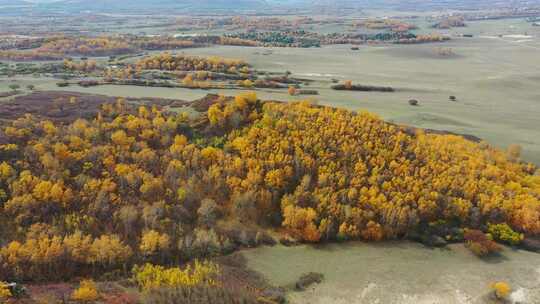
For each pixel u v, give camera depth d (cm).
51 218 9081
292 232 9788
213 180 10406
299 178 10525
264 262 9012
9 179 9419
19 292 7350
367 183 10375
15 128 11088
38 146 10238
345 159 10825
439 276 8706
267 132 11281
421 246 9619
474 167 11194
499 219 10162
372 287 8369
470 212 10156
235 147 11150
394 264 9025
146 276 8000
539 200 10412
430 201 10031
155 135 11550
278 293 8019
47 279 8044
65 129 11394
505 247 9650
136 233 9188
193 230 9531
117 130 11456
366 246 9575
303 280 8481
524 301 8106
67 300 7312
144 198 9875
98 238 8844
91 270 8356
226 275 8444
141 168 10462
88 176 9925
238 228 9769
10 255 8000
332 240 9706
